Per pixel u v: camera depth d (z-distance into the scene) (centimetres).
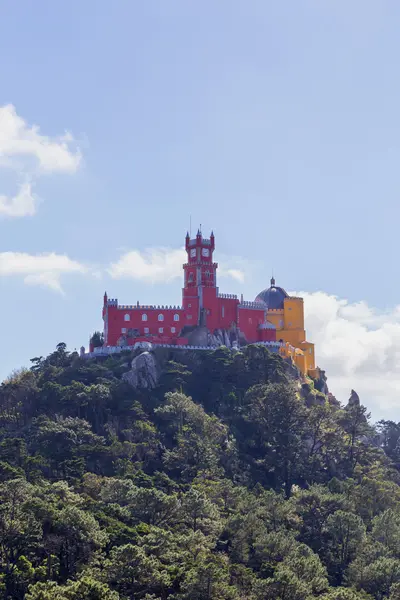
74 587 19850
